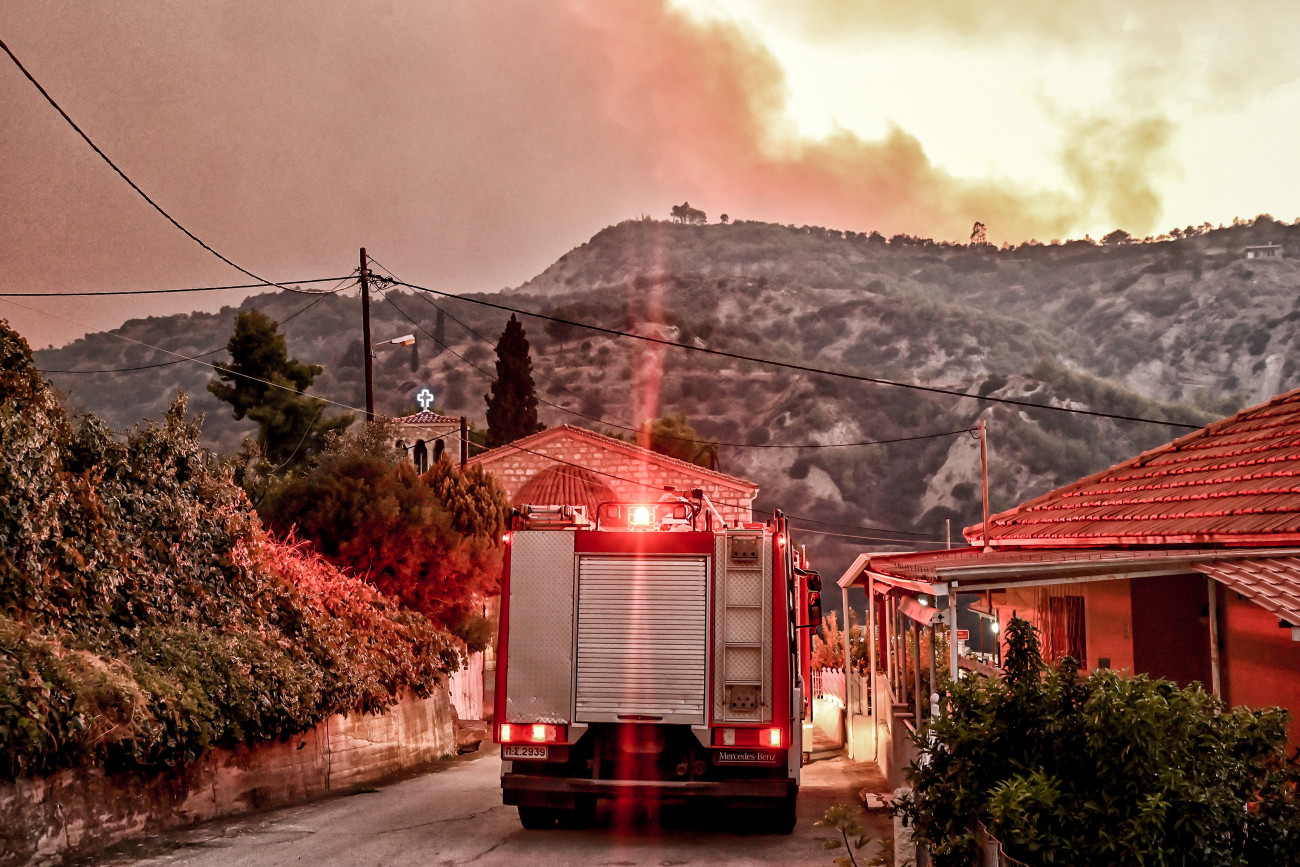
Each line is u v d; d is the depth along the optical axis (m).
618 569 11.60
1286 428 17.69
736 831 12.29
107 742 9.96
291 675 14.08
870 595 20.64
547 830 12.20
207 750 11.77
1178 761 6.57
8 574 10.64
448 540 23.47
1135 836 6.42
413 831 11.88
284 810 13.18
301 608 16.09
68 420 13.74
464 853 10.66
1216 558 11.88
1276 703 11.23
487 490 28.38
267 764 13.54
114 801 10.34
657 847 11.26
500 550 25.11
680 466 48.66
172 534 14.21
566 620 11.56
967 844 7.20
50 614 11.19
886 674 17.84
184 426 15.30
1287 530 12.30
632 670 11.45
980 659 21.09
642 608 11.52
